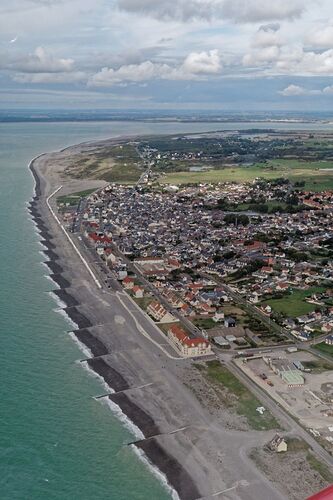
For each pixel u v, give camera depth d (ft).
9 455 489.26
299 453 506.07
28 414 549.95
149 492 454.40
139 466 485.15
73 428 532.73
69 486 456.86
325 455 504.02
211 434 532.73
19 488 451.94
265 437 529.45
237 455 502.79
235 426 546.26
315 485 465.88
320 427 546.67
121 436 524.93
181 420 554.46
